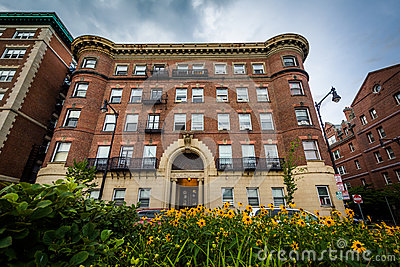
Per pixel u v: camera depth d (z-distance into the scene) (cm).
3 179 1549
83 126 1612
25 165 1730
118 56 2022
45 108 2003
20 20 2144
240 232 251
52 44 2161
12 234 129
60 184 181
